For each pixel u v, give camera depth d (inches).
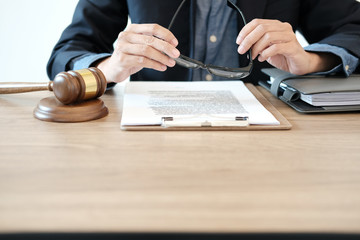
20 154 26.1
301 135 30.5
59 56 50.8
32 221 17.8
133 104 36.7
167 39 38.9
